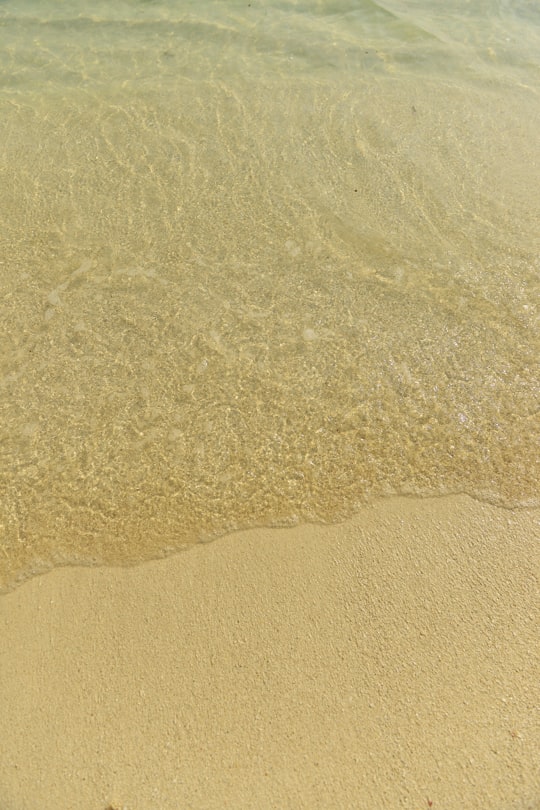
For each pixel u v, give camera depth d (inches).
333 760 93.4
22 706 100.8
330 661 102.5
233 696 100.0
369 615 107.2
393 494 124.2
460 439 132.3
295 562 115.2
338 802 89.9
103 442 137.0
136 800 91.9
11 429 139.7
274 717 97.6
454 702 97.3
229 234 180.9
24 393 146.1
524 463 127.3
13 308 163.3
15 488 130.0
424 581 110.8
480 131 208.5
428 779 90.7
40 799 92.4
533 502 120.7
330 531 119.5
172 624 108.5
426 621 105.9
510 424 134.3
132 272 172.1
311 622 107.0
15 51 253.0
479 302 159.6
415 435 133.7
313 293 165.0
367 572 112.7
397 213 184.7
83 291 167.5
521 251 171.0
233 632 106.7
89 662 104.9
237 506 125.0
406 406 139.3
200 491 128.0
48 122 218.5
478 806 88.0
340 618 107.1
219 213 186.9
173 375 148.6
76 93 231.0
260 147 207.5
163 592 112.9
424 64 237.3
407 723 95.9
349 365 148.1
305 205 188.5
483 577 110.6
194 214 186.7
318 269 170.9
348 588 110.9
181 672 103.0
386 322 156.8
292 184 195.2
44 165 202.7
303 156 203.9
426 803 88.8
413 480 126.2
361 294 163.8
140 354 153.2
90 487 130.0
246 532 120.7
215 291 166.9
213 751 95.3
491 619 105.3
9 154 206.4
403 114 216.5
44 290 167.6
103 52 251.1
